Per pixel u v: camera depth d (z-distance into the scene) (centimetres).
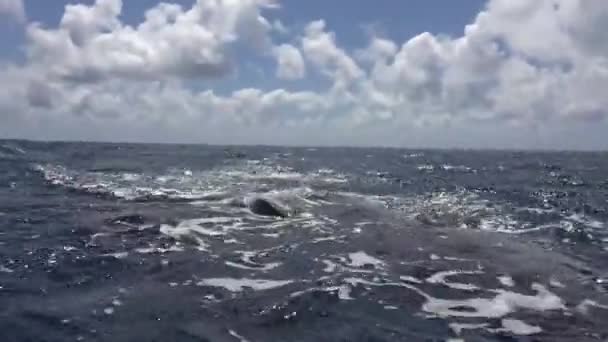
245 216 1529
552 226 1462
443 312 788
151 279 906
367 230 1384
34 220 1387
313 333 689
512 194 2169
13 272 913
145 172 2741
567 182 2823
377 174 3122
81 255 1045
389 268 1027
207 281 909
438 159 5869
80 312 733
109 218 1420
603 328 732
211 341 651
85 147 6278
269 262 1052
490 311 794
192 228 1337
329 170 3375
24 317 705
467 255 1133
